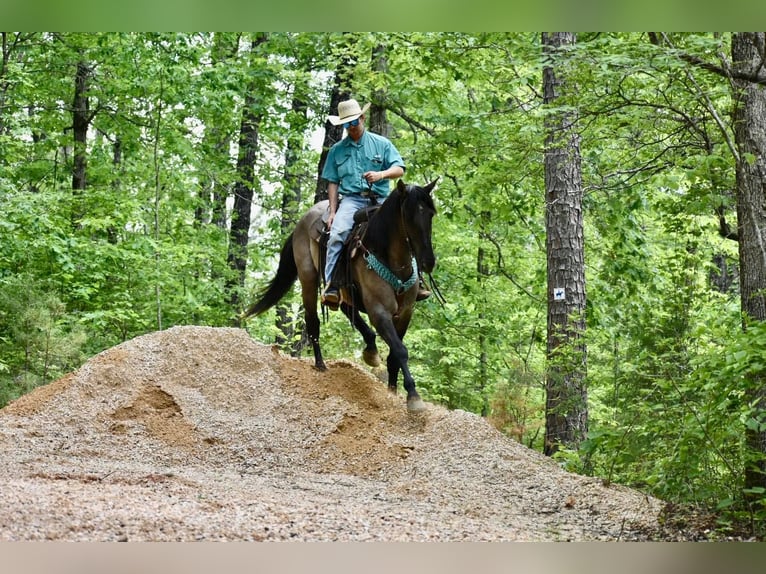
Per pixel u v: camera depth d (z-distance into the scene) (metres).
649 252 14.54
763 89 8.71
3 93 17.55
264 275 21.05
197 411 10.13
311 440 9.78
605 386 10.27
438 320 17.45
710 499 7.41
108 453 9.30
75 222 17.67
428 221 8.93
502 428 11.64
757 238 8.48
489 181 11.58
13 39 17.92
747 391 7.29
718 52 8.12
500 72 13.00
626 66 7.98
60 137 20.56
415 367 16.08
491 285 18.39
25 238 15.48
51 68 19.17
